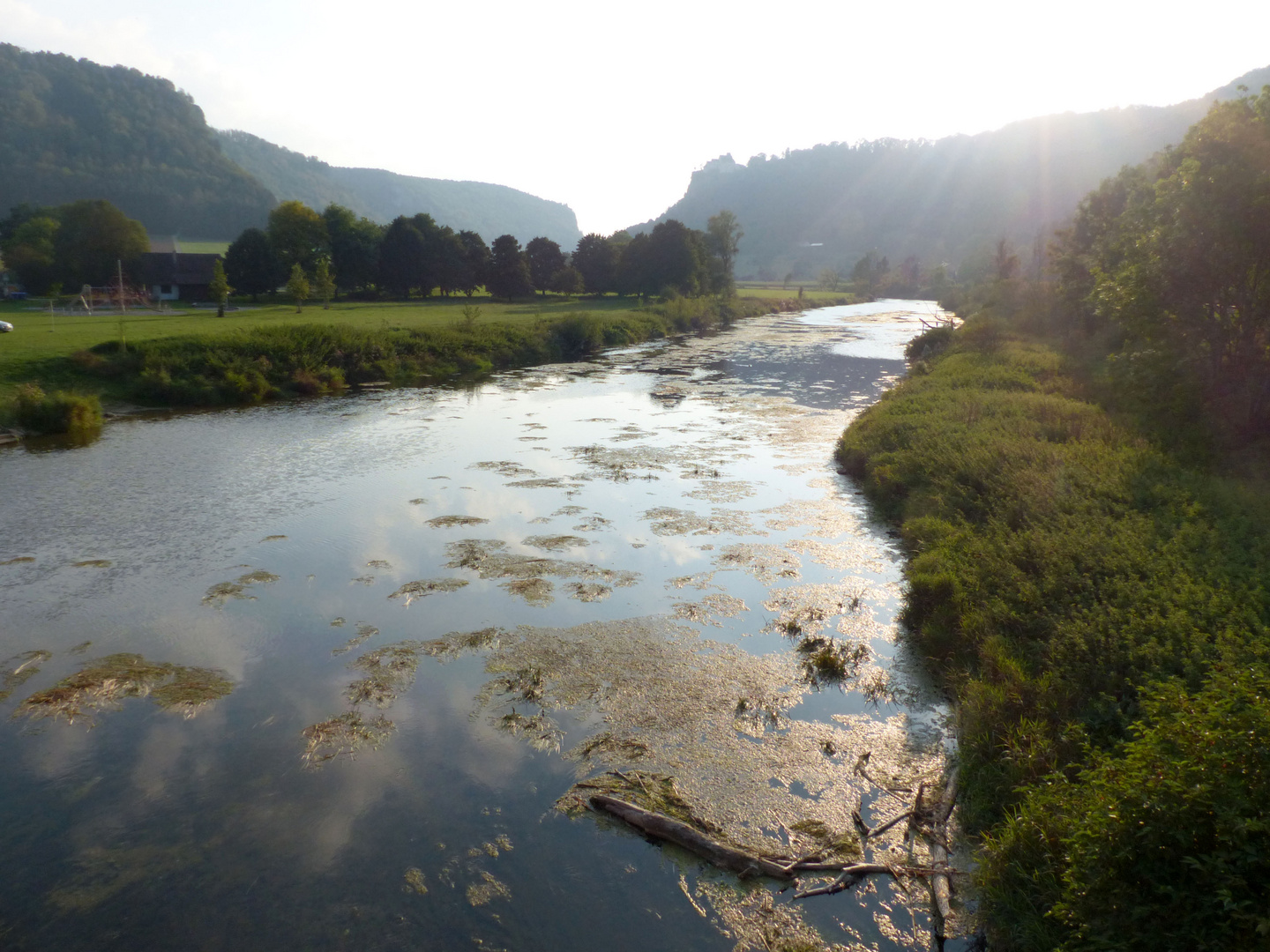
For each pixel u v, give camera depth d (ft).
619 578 48.57
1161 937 17.94
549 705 34.58
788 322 296.10
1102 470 54.60
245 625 42.29
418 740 32.09
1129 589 35.40
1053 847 22.30
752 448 85.51
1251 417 63.31
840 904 23.86
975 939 22.39
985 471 58.95
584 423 99.25
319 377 126.52
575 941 22.79
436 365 145.79
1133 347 84.94
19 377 101.30
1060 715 29.40
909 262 610.65
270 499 65.05
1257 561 36.96
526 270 306.14
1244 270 62.18
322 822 27.53
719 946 22.58
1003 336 152.46
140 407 105.81
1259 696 21.17
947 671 37.11
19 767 30.53
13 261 254.47
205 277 265.95
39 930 23.13
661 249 310.04
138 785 29.50
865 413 94.22
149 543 54.44
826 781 29.58
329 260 272.31
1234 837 17.62
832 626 42.65
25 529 57.00
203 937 22.93
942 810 27.32
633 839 26.66
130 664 37.93
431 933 23.08
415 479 71.72
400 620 42.93
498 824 27.35
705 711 34.19
